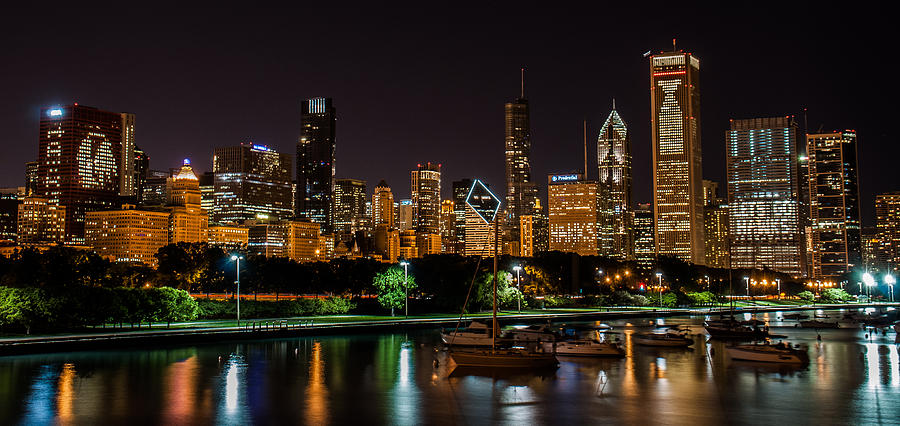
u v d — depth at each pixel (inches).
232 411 3216.0
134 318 5935.0
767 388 3782.0
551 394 3592.5
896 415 3166.8
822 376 4173.2
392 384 3855.8
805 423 3026.6
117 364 4485.7
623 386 3816.4
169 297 6200.8
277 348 5388.8
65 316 5492.1
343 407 3297.2
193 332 5625.0
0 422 3021.7
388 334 6560.0
